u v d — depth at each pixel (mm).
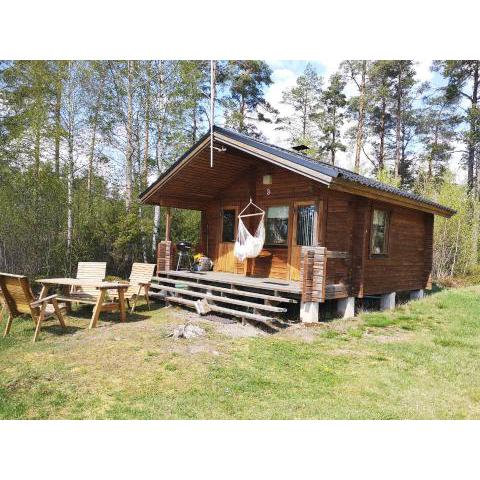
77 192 11414
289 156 6648
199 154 8359
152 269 8336
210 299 7625
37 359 4902
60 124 11516
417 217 10250
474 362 5094
